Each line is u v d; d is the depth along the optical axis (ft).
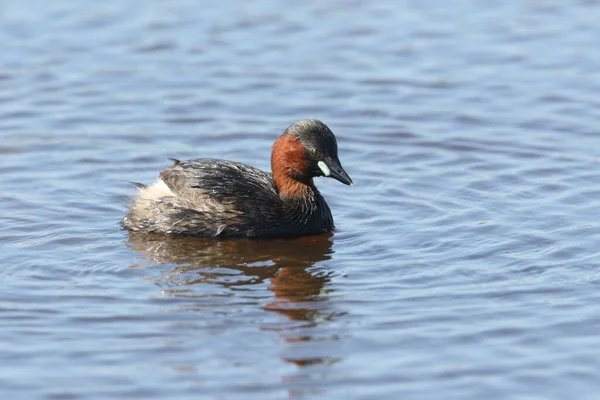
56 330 38.65
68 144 59.67
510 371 35.96
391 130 62.23
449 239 47.65
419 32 76.89
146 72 70.28
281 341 38.01
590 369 35.99
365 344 37.83
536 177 55.47
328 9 81.51
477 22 78.74
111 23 78.18
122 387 34.88
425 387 34.99
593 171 55.98
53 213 50.80
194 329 38.86
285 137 49.80
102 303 40.96
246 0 83.46
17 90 67.00
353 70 70.69
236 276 43.91
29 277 43.24
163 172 50.62
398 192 54.03
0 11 79.87
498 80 69.10
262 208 49.06
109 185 54.70
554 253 45.73
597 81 68.44
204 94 67.05
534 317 39.81
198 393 34.58
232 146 60.23
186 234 48.83
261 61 72.08
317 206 49.75
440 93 67.36
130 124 62.80
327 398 34.35
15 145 59.31
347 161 58.39
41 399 34.09
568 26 77.56
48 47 73.72
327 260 45.73
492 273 43.80
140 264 45.03
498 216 50.29
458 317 39.86
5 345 37.45
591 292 41.83
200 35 76.38
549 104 65.46
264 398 34.37
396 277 43.65
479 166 57.21
